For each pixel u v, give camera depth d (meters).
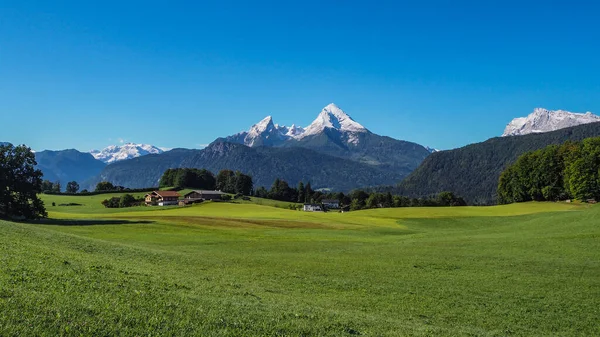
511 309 27.53
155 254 40.06
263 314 18.67
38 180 87.31
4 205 83.19
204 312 17.16
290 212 140.50
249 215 126.75
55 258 23.86
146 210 149.12
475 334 21.64
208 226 87.75
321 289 30.61
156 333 13.97
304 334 16.62
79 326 13.40
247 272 35.28
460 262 43.53
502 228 82.38
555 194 139.75
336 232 84.69
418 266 41.50
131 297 17.66
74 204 177.38
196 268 34.81
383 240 70.06
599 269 39.12
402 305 27.42
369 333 18.36
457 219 112.38
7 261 20.23
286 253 50.84
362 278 35.41
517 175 152.88
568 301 29.39
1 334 11.95
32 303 14.45
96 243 41.62
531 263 42.22
